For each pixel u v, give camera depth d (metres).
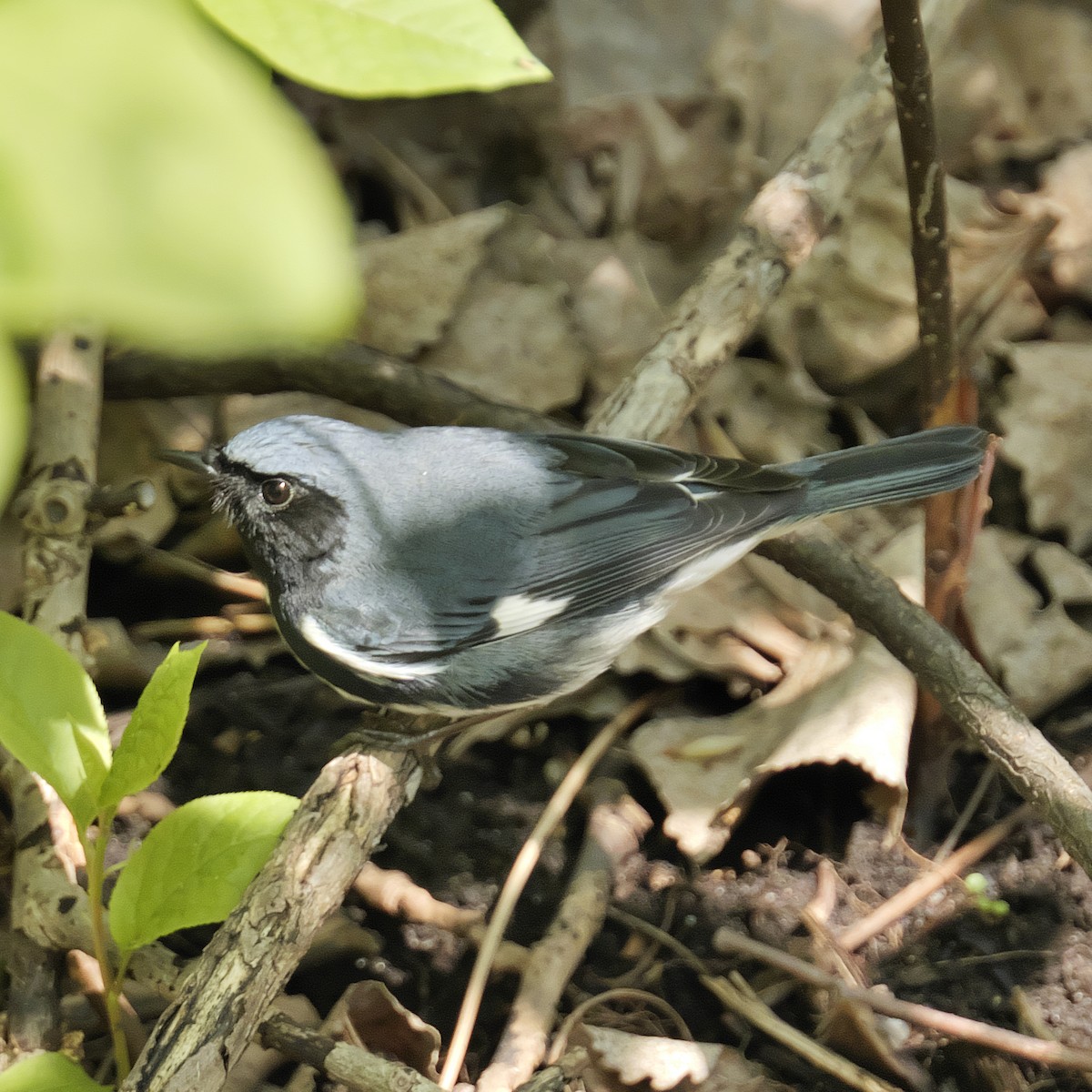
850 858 8.65
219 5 1.74
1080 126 12.59
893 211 11.39
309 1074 7.29
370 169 12.27
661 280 11.80
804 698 9.25
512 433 8.05
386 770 7.16
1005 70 12.83
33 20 1.08
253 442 7.60
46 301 1.02
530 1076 7.20
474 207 12.17
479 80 1.78
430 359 10.87
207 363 9.73
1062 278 11.56
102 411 10.45
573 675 8.09
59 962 7.43
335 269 1.07
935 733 8.84
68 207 1.03
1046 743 7.51
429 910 8.13
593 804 8.88
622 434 8.45
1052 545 10.15
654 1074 7.32
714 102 12.60
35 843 7.44
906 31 6.45
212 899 6.18
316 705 9.62
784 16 12.91
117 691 9.66
